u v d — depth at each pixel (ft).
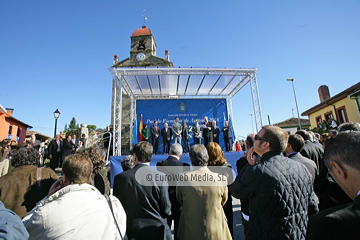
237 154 21.85
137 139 36.99
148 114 38.11
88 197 4.92
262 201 5.82
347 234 2.81
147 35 64.69
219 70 29.73
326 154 3.87
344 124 10.28
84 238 4.36
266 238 5.67
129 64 61.46
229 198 10.11
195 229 7.14
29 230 4.31
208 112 38.73
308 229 3.43
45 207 4.58
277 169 6.04
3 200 7.20
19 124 80.59
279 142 6.58
